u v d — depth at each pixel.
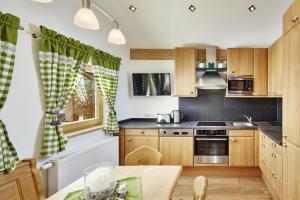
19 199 1.58
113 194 1.48
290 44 2.23
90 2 1.63
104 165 1.63
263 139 3.51
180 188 3.59
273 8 3.47
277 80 3.53
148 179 1.85
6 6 1.78
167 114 4.34
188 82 4.25
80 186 1.75
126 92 4.55
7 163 1.60
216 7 3.50
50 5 2.28
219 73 4.48
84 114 3.19
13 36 1.72
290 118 2.25
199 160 3.99
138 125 4.09
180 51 4.26
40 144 2.14
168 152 4.02
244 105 4.50
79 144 2.85
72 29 2.68
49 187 2.21
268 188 3.47
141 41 4.41
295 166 2.13
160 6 3.52
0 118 1.72
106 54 3.37
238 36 4.11
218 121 4.55
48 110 2.18
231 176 4.06
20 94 1.92
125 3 3.46
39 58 2.08
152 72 4.62
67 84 2.42
